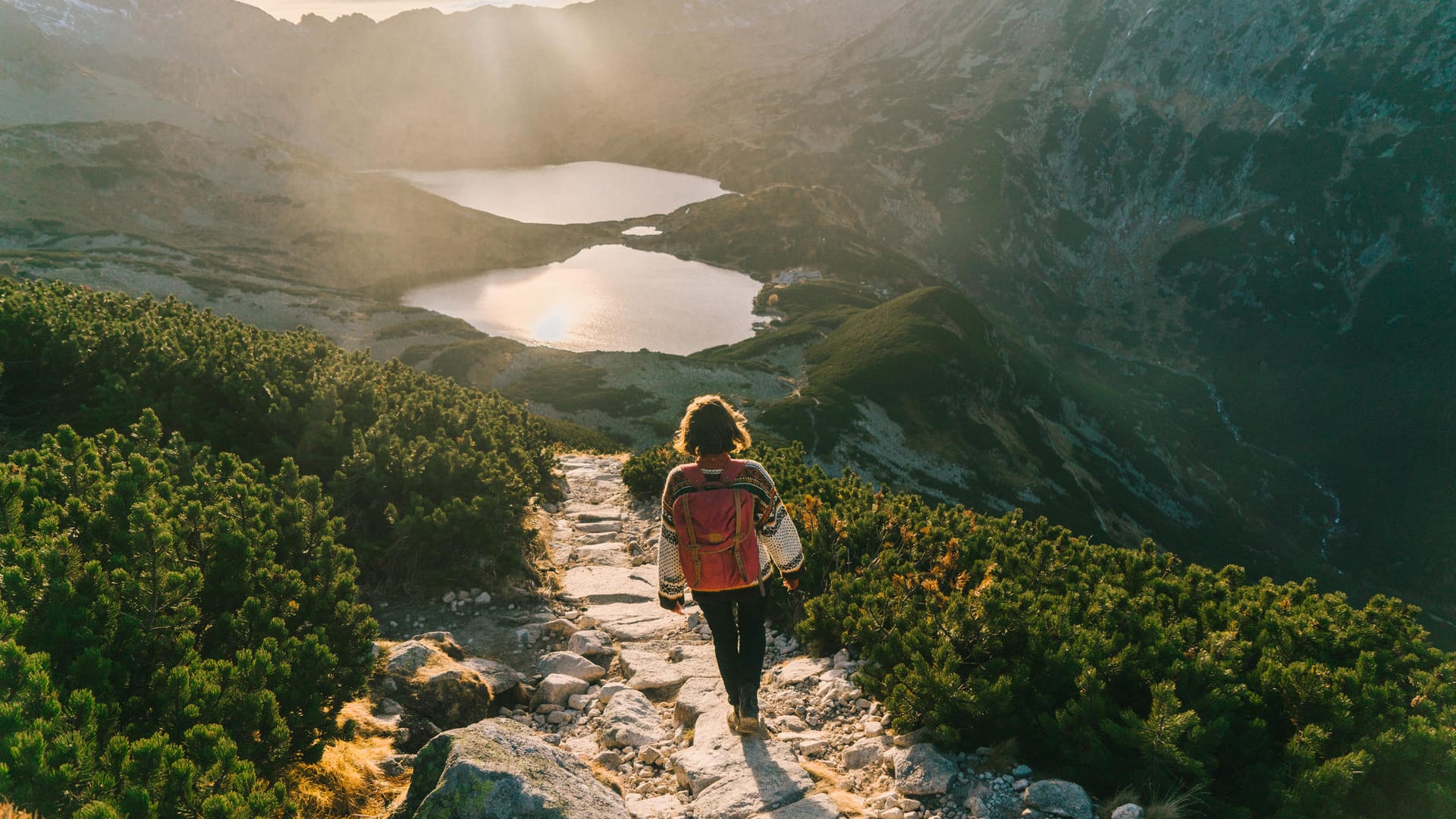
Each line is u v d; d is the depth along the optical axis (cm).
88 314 1280
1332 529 16788
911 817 391
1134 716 418
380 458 958
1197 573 700
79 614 352
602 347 18262
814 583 734
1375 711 454
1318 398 19850
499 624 779
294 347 1400
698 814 397
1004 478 11631
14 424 999
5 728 252
